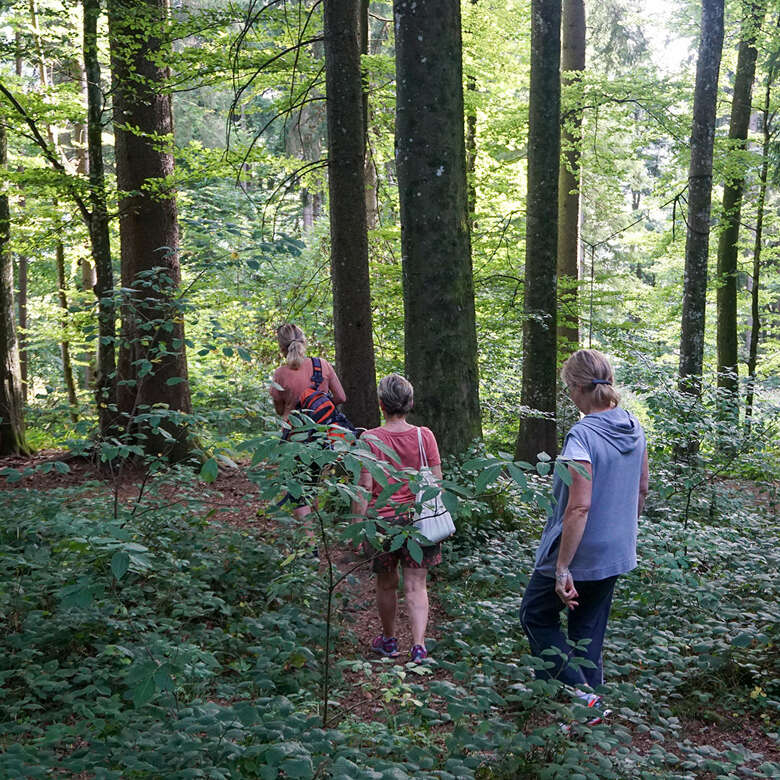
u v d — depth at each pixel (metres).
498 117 11.88
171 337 7.34
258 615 4.13
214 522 5.32
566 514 2.89
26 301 16.06
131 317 4.63
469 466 2.21
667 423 5.62
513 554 4.87
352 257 7.00
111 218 7.75
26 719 2.88
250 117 20.84
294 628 3.41
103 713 2.83
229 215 5.93
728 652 3.61
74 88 9.70
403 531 2.44
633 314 16.69
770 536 5.45
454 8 5.53
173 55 7.45
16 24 10.52
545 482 5.68
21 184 8.00
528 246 8.58
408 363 5.79
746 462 5.96
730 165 11.17
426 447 3.83
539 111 8.30
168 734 2.49
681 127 10.91
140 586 4.06
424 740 2.70
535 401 8.59
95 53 7.48
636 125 11.77
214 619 4.09
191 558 4.52
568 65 12.99
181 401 7.64
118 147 7.89
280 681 3.17
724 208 12.88
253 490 7.12
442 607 4.57
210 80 7.91
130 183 7.80
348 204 6.94
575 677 2.99
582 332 13.76
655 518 5.55
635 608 4.15
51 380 16.91
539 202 8.45
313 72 8.43
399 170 5.70
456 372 5.71
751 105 13.01
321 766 2.21
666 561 3.82
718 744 3.03
